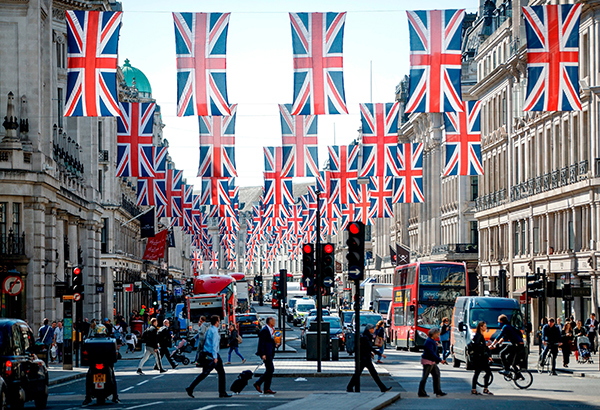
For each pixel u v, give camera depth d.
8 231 45.69
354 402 20.59
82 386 29.94
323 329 37.00
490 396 24.55
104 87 31.92
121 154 46.84
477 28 87.69
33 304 46.09
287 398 23.75
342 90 31.94
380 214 62.88
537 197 59.72
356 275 23.78
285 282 47.06
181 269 159.75
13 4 46.75
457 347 37.72
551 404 22.14
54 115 54.28
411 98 31.92
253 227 114.88
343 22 31.98
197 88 31.78
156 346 35.91
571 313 53.34
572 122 54.69
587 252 51.47
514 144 67.62
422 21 31.95
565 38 32.25
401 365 38.50
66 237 55.16
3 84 46.69
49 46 49.78
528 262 62.47
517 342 27.69
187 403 22.05
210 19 31.86
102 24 32.03
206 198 61.91
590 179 50.34
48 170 47.84
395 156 47.91
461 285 47.78
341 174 62.56
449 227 90.88
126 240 85.44
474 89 77.75
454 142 46.91
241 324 74.56
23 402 20.62
